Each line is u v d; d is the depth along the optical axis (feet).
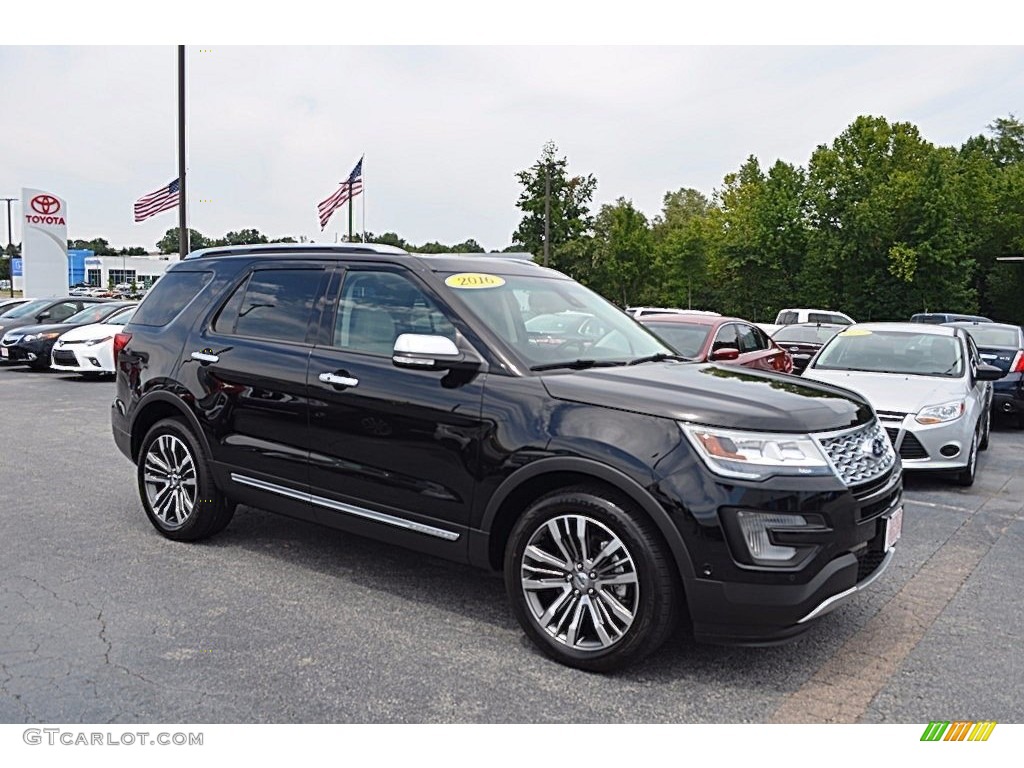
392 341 14.30
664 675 11.80
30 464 25.76
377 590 15.01
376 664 11.96
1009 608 14.79
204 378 16.71
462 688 11.28
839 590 11.14
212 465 16.70
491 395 12.72
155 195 68.95
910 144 167.53
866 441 12.05
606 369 13.37
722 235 193.77
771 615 10.77
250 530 18.58
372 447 13.97
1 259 312.91
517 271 15.90
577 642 11.94
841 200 165.99
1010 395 37.55
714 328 32.60
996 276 173.68
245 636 12.86
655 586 11.18
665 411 11.43
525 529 12.25
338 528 14.82
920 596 15.35
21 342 55.57
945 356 28.17
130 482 23.31
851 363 28.60
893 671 12.10
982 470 27.96
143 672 11.59
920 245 152.46
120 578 15.38
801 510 10.79
